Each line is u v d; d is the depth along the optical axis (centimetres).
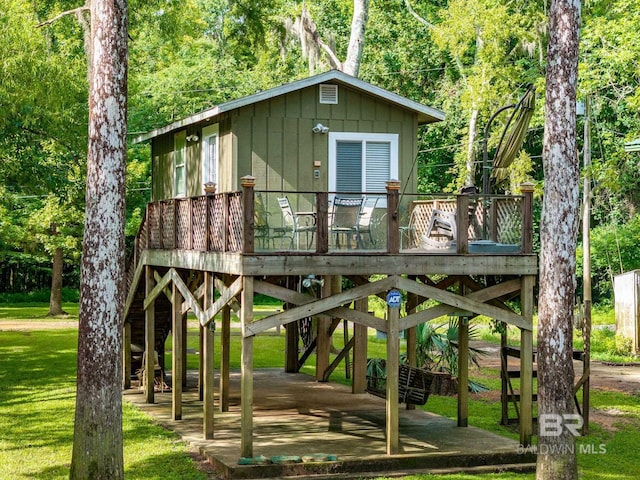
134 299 1966
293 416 1636
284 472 1212
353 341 2034
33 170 2577
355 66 2716
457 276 1510
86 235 1102
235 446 1348
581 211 3891
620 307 2711
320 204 1272
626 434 1554
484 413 1705
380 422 1579
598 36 2520
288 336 2294
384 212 1538
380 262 1297
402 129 1730
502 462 1310
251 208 1237
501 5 3166
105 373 1089
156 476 1205
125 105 1117
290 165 1662
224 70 4338
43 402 1781
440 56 4156
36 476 1205
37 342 2858
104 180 1097
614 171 2575
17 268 4997
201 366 1859
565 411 1123
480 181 4050
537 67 3334
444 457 1288
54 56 2402
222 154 1689
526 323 1370
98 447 1080
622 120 3378
